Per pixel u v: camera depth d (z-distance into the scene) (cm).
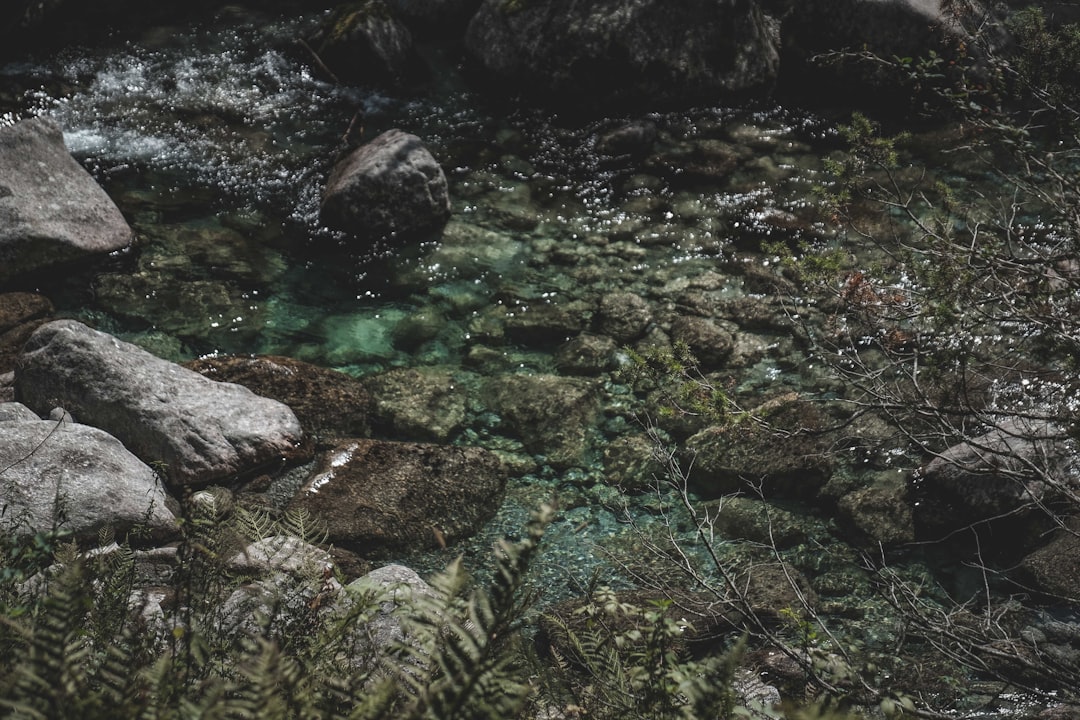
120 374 565
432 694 130
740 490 570
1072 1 903
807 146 875
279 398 601
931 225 742
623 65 898
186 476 539
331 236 748
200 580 233
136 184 788
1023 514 536
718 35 918
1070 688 384
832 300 687
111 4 995
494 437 596
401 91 922
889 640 484
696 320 680
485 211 785
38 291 678
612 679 212
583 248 749
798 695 287
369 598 215
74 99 880
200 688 162
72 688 132
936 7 926
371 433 596
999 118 512
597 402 619
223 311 674
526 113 905
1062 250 514
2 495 481
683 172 836
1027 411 570
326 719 150
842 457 581
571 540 536
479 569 519
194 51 955
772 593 504
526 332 671
